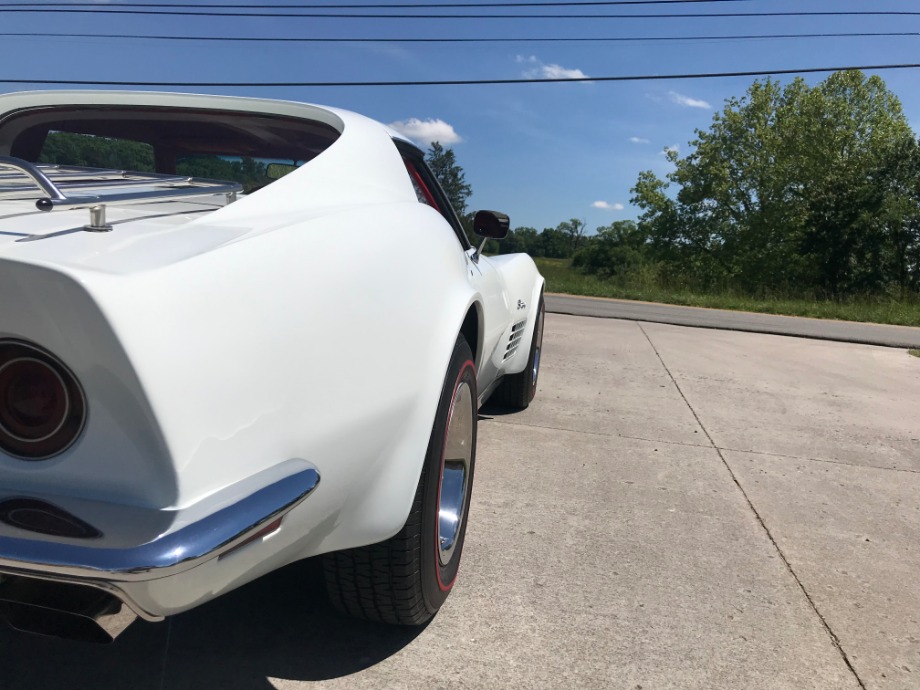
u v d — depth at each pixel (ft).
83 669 5.94
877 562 8.79
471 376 7.34
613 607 7.37
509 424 13.89
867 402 18.16
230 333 4.04
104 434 3.74
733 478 11.57
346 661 6.24
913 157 98.53
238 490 4.03
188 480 3.80
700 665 6.47
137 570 3.47
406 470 5.58
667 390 18.03
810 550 9.02
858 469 12.48
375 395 5.17
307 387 4.55
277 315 4.36
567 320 32.73
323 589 7.42
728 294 89.81
